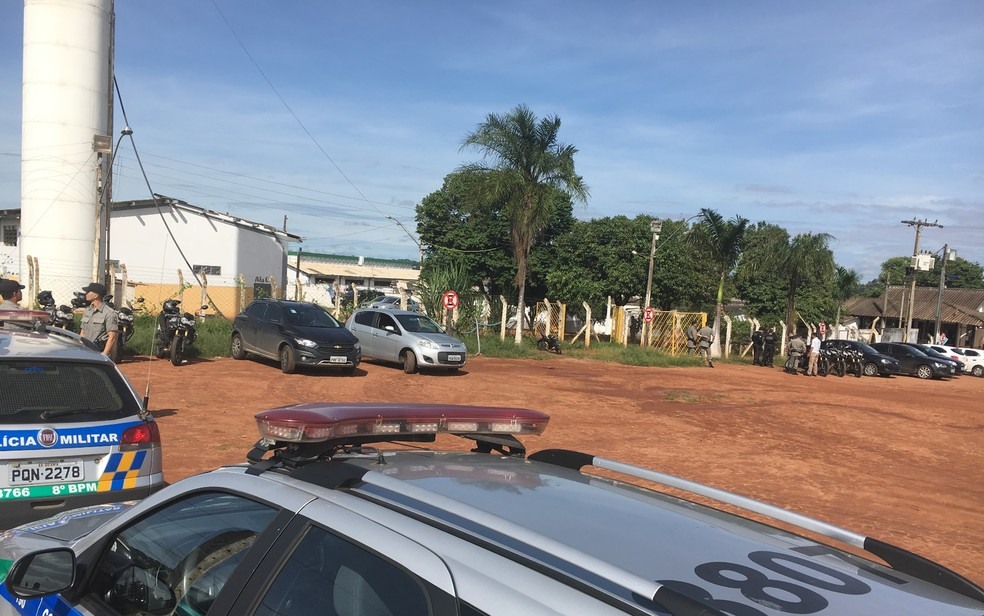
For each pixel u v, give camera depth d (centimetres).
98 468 516
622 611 154
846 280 5494
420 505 207
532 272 4022
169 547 251
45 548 277
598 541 195
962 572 643
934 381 3203
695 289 3934
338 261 8438
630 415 1432
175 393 1303
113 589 265
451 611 167
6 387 496
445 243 4062
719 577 182
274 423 240
